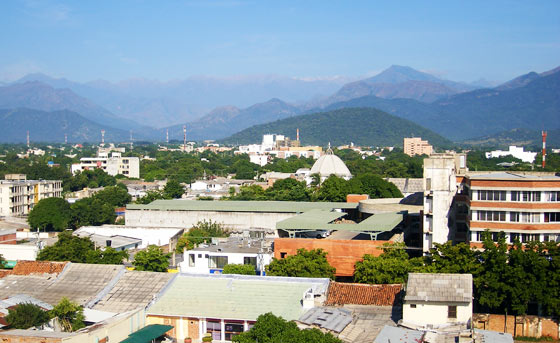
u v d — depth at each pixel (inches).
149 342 2689.5
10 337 2389.3
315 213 5027.1
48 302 3107.8
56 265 3476.9
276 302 2920.8
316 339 2346.2
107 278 3297.2
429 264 3440.0
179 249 5221.5
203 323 2883.9
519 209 3654.0
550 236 3636.8
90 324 3004.4
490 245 3184.1
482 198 3740.2
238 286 3090.6
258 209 5787.4
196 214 5979.3
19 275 3432.6
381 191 7790.4
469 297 2605.8
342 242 4023.1
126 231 5866.1
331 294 3075.8
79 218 7308.1
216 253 4183.1
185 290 3095.5
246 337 2475.4
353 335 2532.0
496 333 2406.5
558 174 4365.2
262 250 4178.2
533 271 3036.4
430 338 2409.0
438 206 3973.9
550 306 2952.8
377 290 3068.4
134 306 2992.1
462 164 5012.3
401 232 4606.3
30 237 6033.5
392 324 2679.6
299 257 3720.5
